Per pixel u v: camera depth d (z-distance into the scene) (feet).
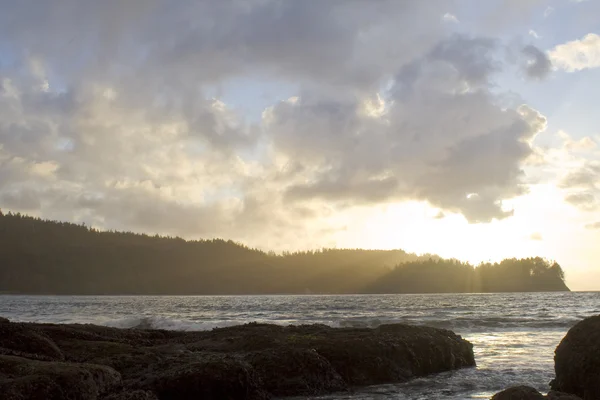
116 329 79.41
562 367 42.50
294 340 59.72
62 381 36.47
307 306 306.55
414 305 321.11
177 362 48.37
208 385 41.70
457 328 121.08
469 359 65.16
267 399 45.39
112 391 40.09
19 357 42.83
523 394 33.30
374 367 54.29
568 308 264.72
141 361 51.34
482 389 50.55
